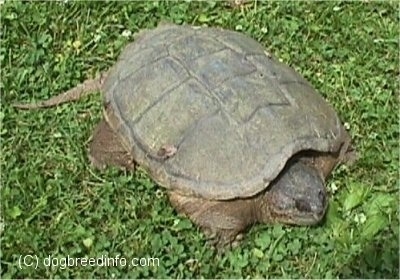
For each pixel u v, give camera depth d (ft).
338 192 3.40
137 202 3.37
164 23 4.01
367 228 3.23
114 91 3.51
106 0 4.29
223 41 3.48
